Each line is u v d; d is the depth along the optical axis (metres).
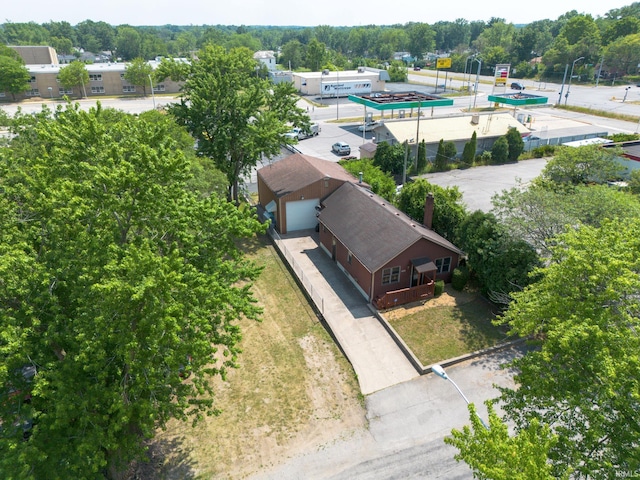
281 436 18.50
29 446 12.16
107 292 11.99
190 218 16.50
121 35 182.00
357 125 72.94
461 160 53.75
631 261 14.20
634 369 11.72
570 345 13.19
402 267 26.75
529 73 131.25
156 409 14.38
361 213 31.06
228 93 34.88
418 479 16.58
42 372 12.75
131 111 81.75
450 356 22.42
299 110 38.97
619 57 117.69
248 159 37.34
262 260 32.75
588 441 11.88
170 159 15.30
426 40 182.12
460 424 18.88
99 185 15.09
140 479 16.69
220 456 17.67
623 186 36.69
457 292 27.89
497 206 27.59
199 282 14.62
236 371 22.03
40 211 15.82
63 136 16.95
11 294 13.30
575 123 68.00
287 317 26.23
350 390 20.78
